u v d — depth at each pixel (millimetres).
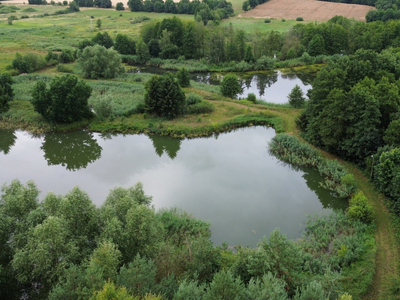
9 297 18312
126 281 16703
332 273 20594
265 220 30312
